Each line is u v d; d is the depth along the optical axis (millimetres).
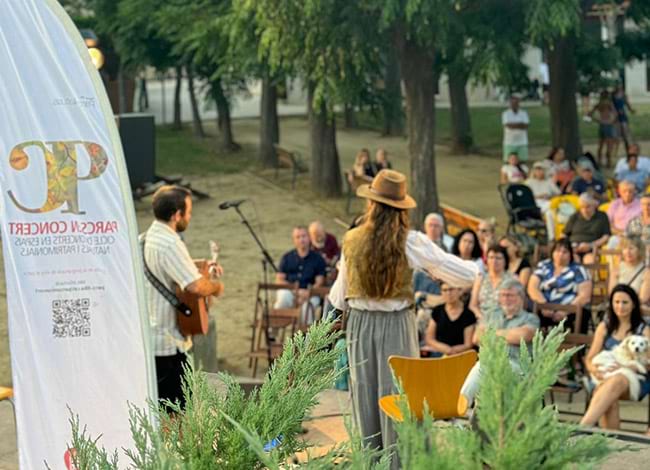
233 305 15266
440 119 38438
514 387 1982
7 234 4801
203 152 31812
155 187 23609
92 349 4855
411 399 6055
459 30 16578
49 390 4836
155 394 4879
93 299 4844
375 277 5914
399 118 23344
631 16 23297
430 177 19250
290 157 25500
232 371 12531
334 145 24156
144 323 4871
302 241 13273
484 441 2027
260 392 2604
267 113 28625
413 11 15578
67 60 4773
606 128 27219
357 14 17125
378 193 5926
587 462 1967
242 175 27656
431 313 11055
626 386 9141
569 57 24234
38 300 4816
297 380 2650
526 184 18688
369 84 20375
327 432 7668
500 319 9906
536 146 31344
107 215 4828
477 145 31781
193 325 6902
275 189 25375
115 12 27078
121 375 4871
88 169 4805
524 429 1959
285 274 13320
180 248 6855
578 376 10625
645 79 42531
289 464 2594
